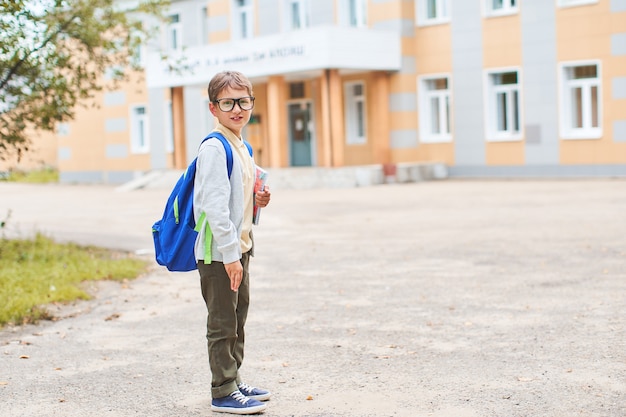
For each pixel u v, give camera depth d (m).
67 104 13.35
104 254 13.42
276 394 5.68
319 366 6.39
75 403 5.62
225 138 5.08
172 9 39.78
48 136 45.84
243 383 5.52
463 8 31.20
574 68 28.98
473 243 13.55
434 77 32.22
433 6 32.38
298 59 30.62
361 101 34.22
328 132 30.61
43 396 5.81
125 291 10.27
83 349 7.26
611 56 27.72
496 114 31.03
